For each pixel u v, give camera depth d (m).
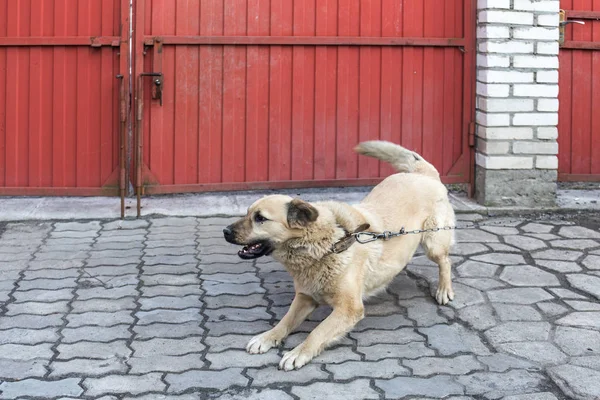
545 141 6.76
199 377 3.54
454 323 4.23
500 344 3.92
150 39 6.59
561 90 7.34
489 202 6.77
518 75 6.66
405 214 4.34
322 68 6.90
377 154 5.06
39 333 4.04
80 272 5.05
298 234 3.78
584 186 7.38
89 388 3.42
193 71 6.74
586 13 7.21
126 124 6.68
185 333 4.06
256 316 4.32
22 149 6.71
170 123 6.76
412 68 7.00
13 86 6.64
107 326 4.15
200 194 7.01
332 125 6.98
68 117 6.69
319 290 3.89
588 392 3.37
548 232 6.10
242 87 6.83
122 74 6.60
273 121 6.90
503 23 6.59
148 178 6.77
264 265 5.26
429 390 3.40
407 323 4.23
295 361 3.63
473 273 5.07
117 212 6.48
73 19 6.59
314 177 7.02
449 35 7.00
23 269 5.10
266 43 6.79
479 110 6.91
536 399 3.31
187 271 5.10
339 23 6.89
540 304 4.49
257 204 3.77
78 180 6.76
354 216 4.01
